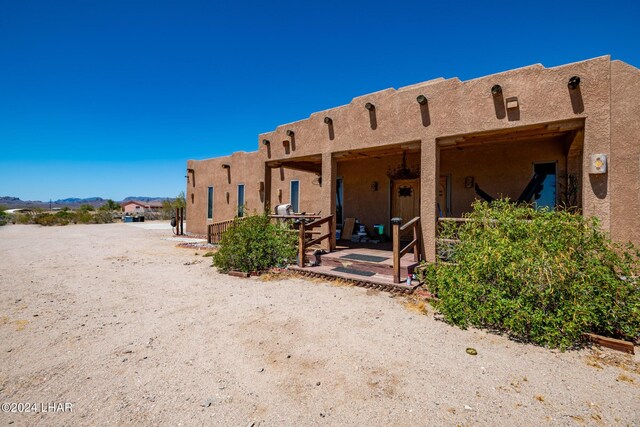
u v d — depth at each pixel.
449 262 5.98
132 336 4.32
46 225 32.19
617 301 3.97
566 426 2.53
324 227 8.72
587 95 5.30
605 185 5.19
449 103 6.61
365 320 4.78
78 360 3.66
